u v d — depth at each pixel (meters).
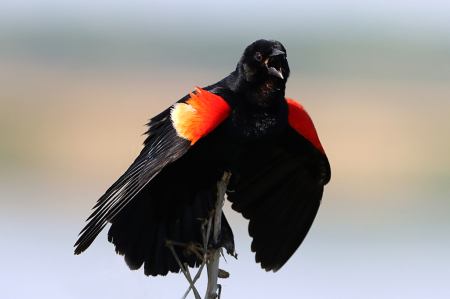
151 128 9.40
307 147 9.74
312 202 9.97
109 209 7.84
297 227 9.97
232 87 9.12
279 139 9.83
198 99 8.62
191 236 9.41
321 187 9.91
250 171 9.55
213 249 7.79
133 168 8.38
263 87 8.82
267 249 9.94
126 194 7.99
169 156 8.26
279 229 9.97
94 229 7.68
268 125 8.89
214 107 8.55
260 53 8.84
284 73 9.05
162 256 9.34
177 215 9.38
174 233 9.39
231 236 8.90
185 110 8.53
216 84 9.58
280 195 9.99
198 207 9.50
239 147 8.95
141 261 9.24
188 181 9.22
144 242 9.27
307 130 9.52
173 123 8.52
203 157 8.98
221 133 8.80
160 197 9.23
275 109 8.92
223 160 9.05
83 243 7.62
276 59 8.86
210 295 7.61
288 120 9.43
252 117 8.82
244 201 9.90
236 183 9.79
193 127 8.38
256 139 8.94
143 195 9.22
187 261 9.41
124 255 9.15
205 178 9.27
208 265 7.88
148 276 9.25
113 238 9.15
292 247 9.97
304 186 10.02
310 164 9.94
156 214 9.32
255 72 8.81
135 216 9.23
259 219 9.93
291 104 9.64
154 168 8.19
